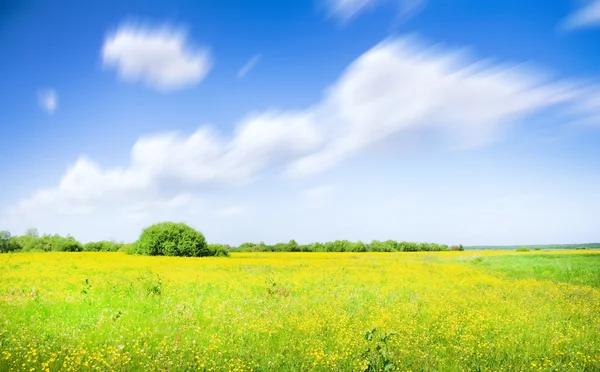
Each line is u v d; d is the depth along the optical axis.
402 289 19.19
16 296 14.60
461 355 8.59
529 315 12.74
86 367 7.37
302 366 7.75
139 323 10.95
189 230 56.44
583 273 28.47
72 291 16.39
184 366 7.66
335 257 54.06
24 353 7.90
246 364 7.91
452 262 44.34
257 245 91.25
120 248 71.06
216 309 13.20
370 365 7.79
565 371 7.97
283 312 12.78
